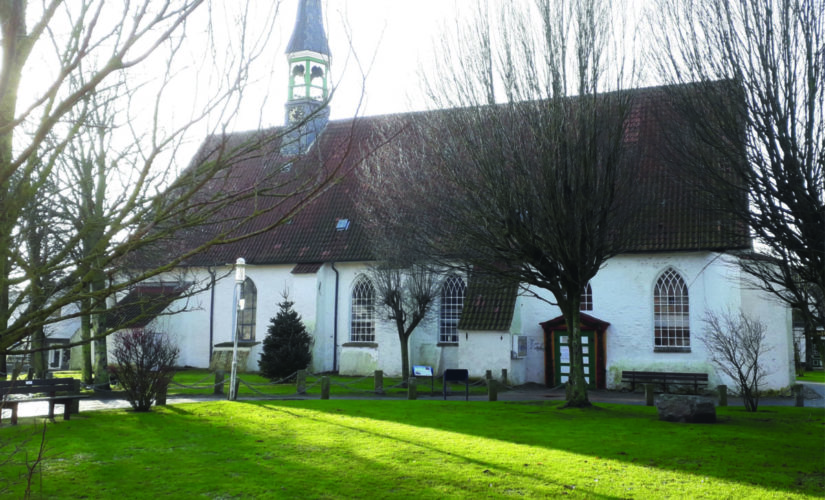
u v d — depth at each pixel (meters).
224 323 36.91
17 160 3.67
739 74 14.66
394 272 30.05
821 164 13.89
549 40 20.25
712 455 13.07
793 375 29.61
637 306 30.03
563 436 15.28
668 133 17.95
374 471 11.58
